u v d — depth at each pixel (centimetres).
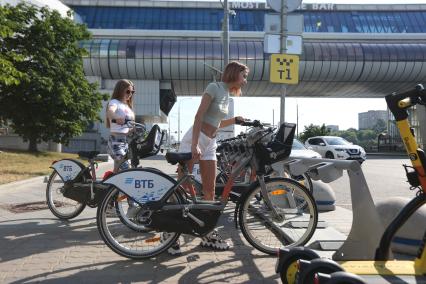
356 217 375
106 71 5653
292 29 797
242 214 473
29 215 693
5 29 1446
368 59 5822
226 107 500
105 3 6391
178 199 444
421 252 309
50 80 2311
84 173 620
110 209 475
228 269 427
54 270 423
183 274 412
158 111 5797
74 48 2533
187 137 525
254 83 5994
